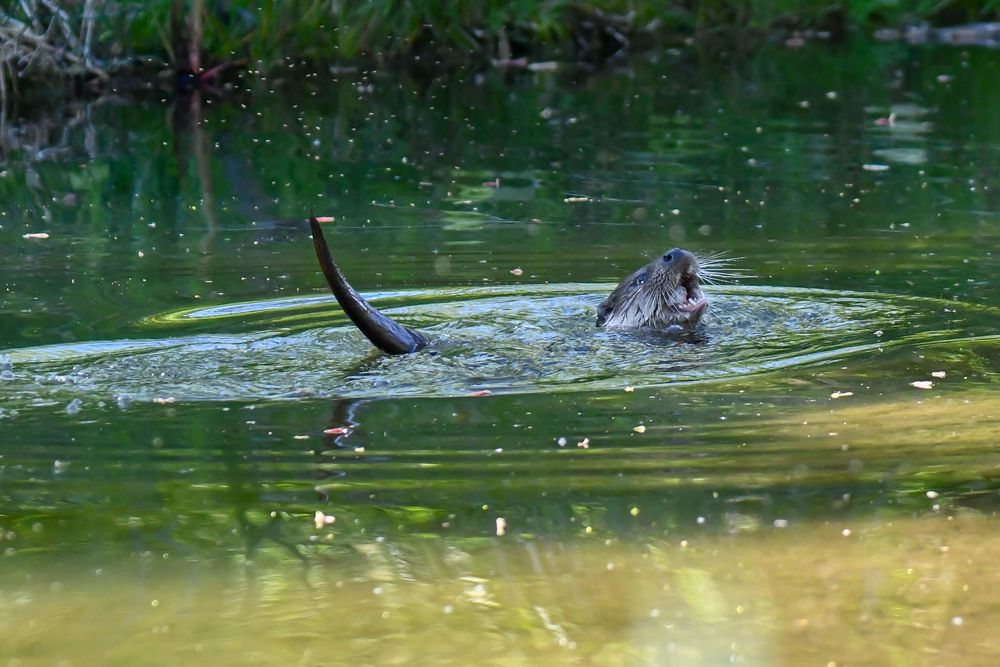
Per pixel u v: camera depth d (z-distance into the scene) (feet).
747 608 22.39
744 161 71.61
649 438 30.50
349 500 27.12
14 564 24.36
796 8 123.54
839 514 26.14
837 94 94.58
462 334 39.96
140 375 35.65
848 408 32.45
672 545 24.85
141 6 94.73
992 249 50.80
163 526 25.96
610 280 48.03
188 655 21.02
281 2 98.73
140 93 97.09
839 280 46.85
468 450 29.89
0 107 90.07
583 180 67.46
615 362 36.94
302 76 105.19
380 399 33.60
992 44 117.91
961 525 25.54
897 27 126.62
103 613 22.45
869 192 62.64
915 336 39.17
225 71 101.91
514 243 54.03
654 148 76.02
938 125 81.25
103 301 44.73
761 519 25.95
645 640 21.40
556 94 97.19
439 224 57.98
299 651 21.13
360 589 23.27
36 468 28.99
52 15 95.04
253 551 24.80
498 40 112.88
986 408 32.17
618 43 119.85
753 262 49.90
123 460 29.43
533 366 36.47
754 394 33.73
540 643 21.33
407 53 110.42
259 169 71.61
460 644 21.33
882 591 22.91
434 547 24.86
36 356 37.60
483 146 77.82
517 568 24.00
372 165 72.59
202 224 58.44
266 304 44.24
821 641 21.30
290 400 33.55
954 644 21.12
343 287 36.45
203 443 30.45
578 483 27.86
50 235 56.08
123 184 67.72
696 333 40.19
